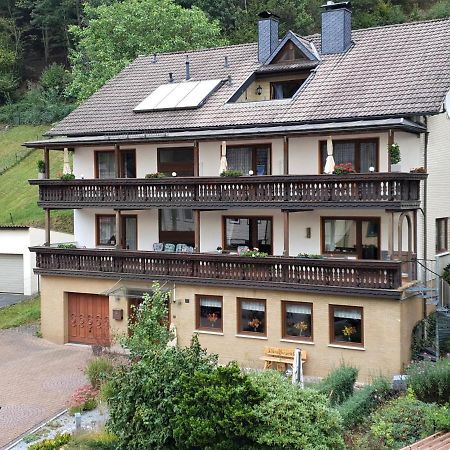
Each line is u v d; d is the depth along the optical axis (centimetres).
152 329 1867
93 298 2972
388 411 1753
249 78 3016
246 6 6353
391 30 2948
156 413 1405
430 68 2600
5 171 5788
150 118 3031
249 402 1352
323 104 2633
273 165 2719
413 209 2438
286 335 2500
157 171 2983
